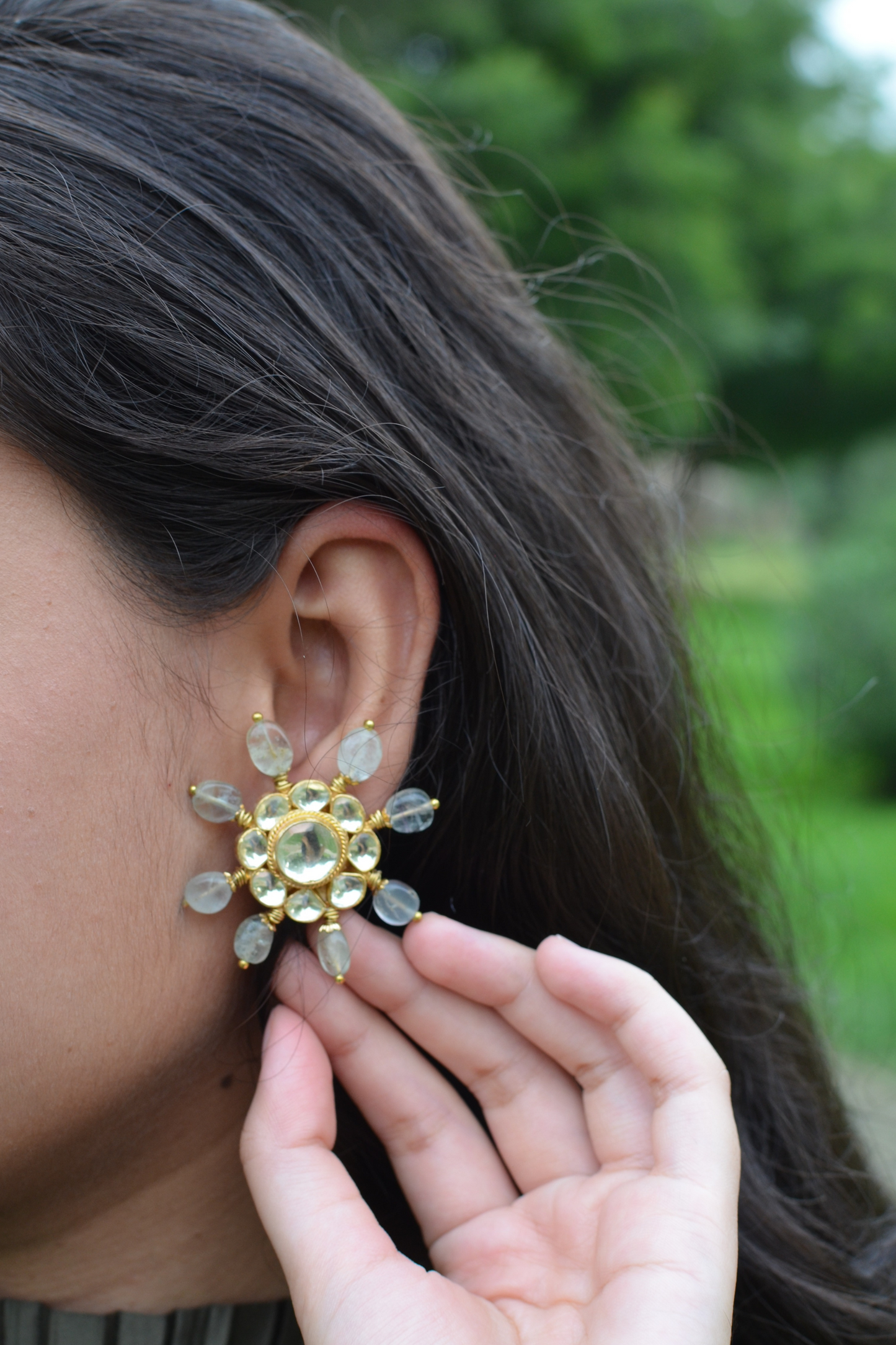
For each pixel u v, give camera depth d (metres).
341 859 0.39
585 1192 0.40
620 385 0.57
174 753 0.38
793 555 2.84
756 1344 0.43
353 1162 0.42
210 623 0.38
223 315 0.38
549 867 0.41
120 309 0.37
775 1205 0.44
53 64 0.39
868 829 1.88
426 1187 0.40
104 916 0.37
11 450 0.36
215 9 0.42
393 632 0.39
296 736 0.39
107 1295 0.41
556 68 2.70
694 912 0.45
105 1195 0.40
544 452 0.43
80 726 0.37
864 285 4.04
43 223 0.37
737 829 0.49
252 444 0.38
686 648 0.47
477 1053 0.40
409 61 2.31
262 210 0.40
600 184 2.52
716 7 3.11
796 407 5.03
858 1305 0.43
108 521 0.37
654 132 2.58
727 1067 0.45
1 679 0.36
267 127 0.41
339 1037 0.40
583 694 0.42
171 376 0.37
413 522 0.39
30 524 0.36
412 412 0.40
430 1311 0.37
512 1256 0.39
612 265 1.94
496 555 0.40
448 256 0.43
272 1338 0.41
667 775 0.45
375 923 0.41
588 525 0.44
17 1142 0.37
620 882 0.42
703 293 2.76
